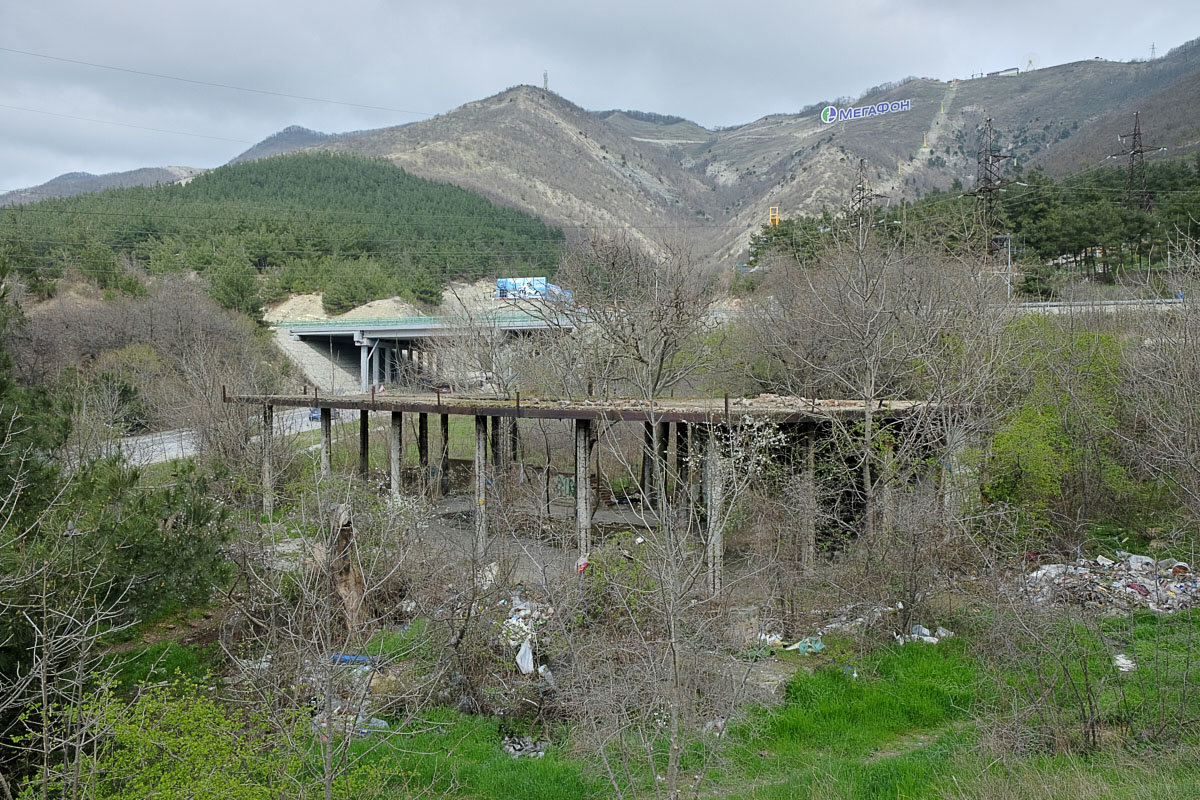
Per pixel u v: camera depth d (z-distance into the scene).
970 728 10.19
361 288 70.06
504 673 11.84
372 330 57.00
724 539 15.41
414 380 44.06
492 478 18.44
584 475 15.95
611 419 16.52
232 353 39.25
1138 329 20.98
